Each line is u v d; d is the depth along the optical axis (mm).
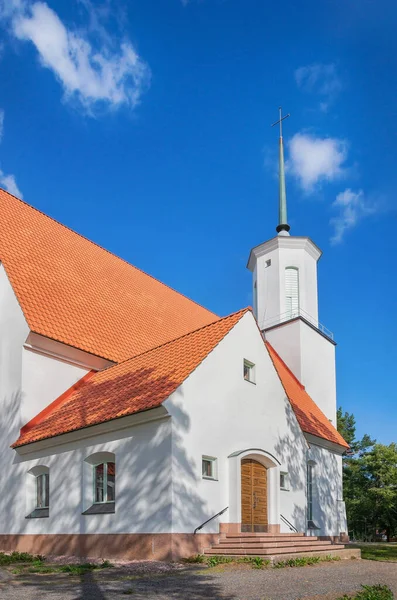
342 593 9633
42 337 19906
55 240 26969
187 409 15422
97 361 21844
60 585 10727
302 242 33938
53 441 17578
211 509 15539
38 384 19797
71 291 24125
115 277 28781
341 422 60969
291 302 33344
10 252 23109
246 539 15219
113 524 15328
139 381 17594
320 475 25828
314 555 15414
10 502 18797
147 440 15180
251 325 19234
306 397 29969
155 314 28234
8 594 9664
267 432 18922
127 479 15359
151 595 9438
